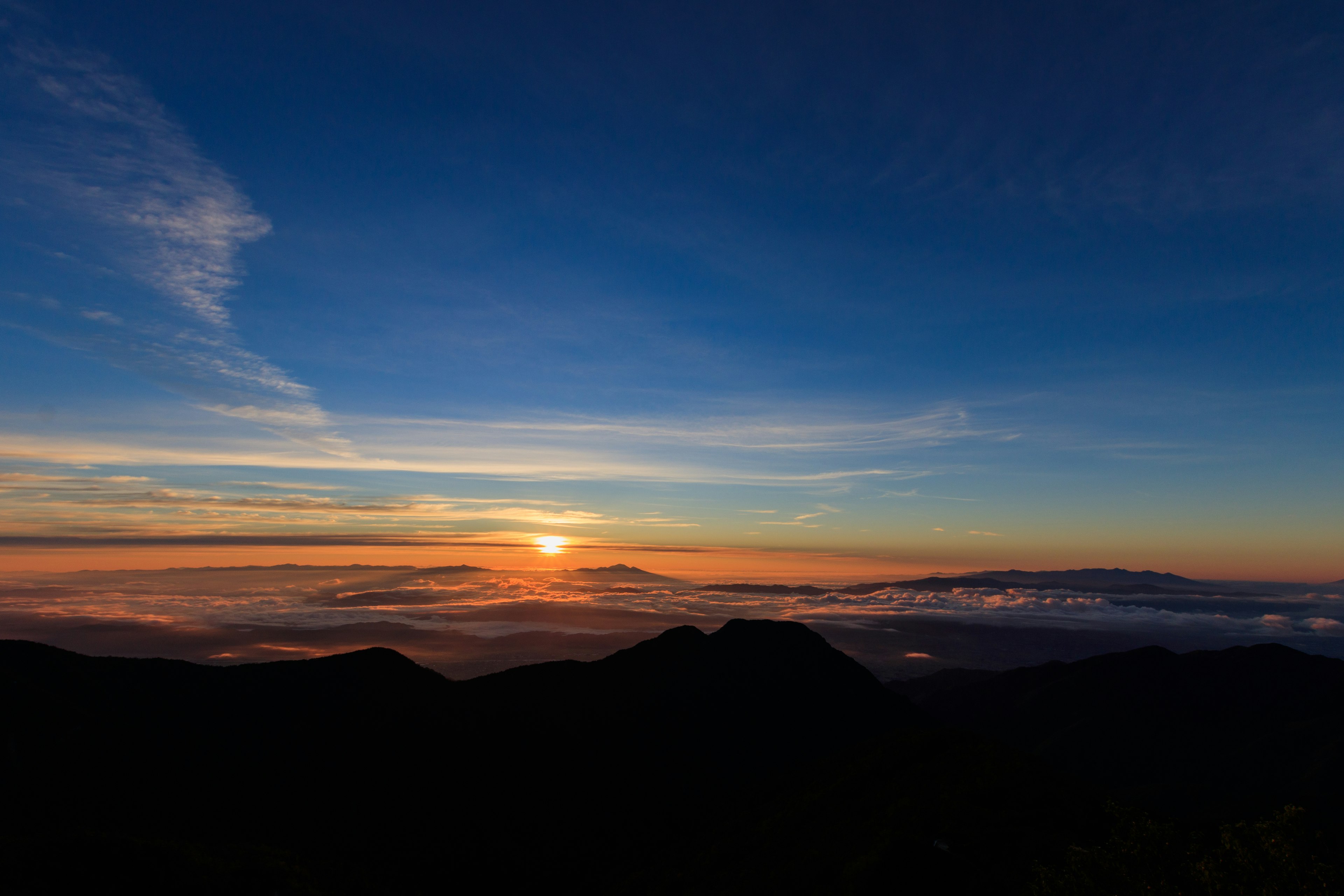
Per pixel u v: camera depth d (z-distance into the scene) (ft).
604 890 221.25
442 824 271.49
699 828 255.29
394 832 262.88
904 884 132.87
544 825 279.08
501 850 258.37
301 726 320.91
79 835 179.42
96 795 247.70
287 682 351.05
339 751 308.60
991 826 147.84
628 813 295.07
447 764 311.47
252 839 240.12
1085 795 167.22
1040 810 154.30
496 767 315.37
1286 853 69.92
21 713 278.46
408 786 294.05
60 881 161.99
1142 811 84.02
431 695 357.82
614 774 324.39
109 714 304.30
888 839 152.66
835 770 243.81
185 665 359.46
